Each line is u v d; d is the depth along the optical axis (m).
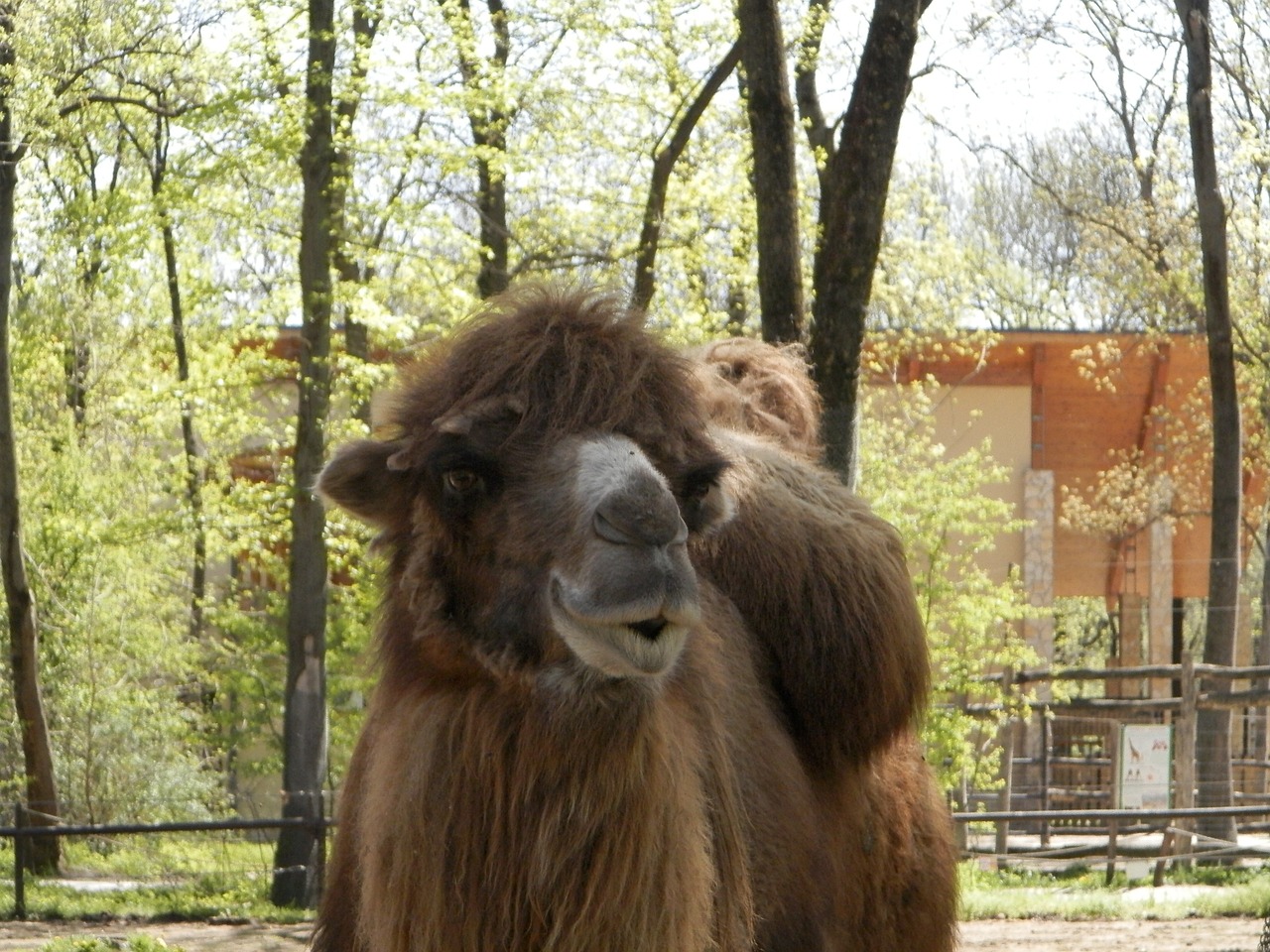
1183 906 12.63
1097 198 27.38
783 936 3.66
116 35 17.16
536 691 3.05
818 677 4.11
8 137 16.16
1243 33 24.42
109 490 21.17
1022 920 12.26
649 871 3.08
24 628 17.31
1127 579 31.02
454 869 3.13
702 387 3.46
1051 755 23.73
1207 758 18.98
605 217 16.39
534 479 3.05
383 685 3.46
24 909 13.12
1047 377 28.42
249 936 11.72
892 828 4.52
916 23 8.80
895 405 23.95
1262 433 28.86
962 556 19.36
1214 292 20.17
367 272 17.80
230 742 22.64
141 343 24.75
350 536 17.02
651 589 2.82
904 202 22.94
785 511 4.21
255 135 14.05
